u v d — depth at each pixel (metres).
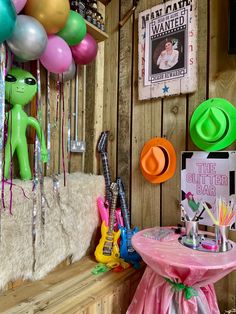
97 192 1.47
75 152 1.59
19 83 1.08
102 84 1.66
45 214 1.16
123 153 1.55
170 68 1.34
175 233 1.17
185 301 0.91
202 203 1.15
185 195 1.28
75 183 1.33
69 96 1.56
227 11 1.19
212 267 0.82
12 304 0.95
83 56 1.33
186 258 0.89
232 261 0.86
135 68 1.52
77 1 1.32
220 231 0.99
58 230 1.23
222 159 1.17
